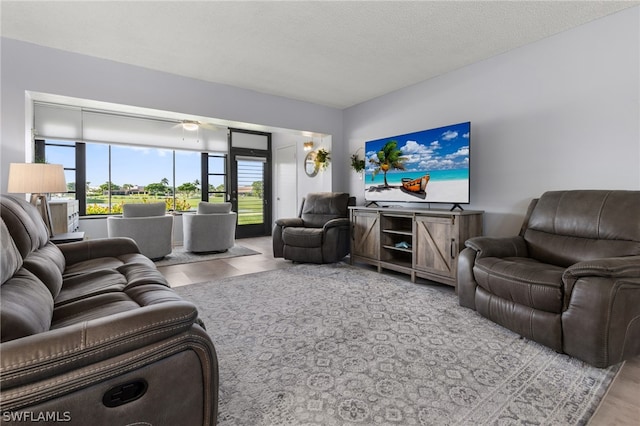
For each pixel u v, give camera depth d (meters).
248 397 1.47
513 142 3.17
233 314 2.50
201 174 6.48
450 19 2.62
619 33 2.50
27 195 3.19
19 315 0.93
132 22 2.68
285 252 4.40
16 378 0.75
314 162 5.81
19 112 3.00
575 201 2.43
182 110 3.88
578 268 1.76
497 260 2.32
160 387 0.98
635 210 2.11
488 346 1.97
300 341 2.04
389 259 3.92
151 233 4.42
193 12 2.54
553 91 2.88
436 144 3.52
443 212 3.14
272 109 4.58
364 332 2.17
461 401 1.45
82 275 1.95
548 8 2.46
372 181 4.34
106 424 0.88
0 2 2.39
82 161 5.28
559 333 1.84
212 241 5.04
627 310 1.71
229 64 3.54
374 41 3.00
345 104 5.08
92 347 0.86
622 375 1.66
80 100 3.32
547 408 1.40
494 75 3.31
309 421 1.32
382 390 1.53
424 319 2.40
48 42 3.04
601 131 2.61
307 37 2.93
